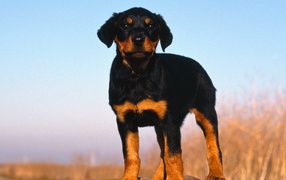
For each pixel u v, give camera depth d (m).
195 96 2.24
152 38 2.06
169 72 2.10
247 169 3.19
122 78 2.03
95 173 4.77
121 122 2.05
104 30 2.10
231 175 3.26
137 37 1.98
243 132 3.29
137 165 2.05
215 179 2.12
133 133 2.07
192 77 2.24
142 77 2.02
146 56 2.00
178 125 2.05
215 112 2.27
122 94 2.03
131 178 2.04
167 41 2.11
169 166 2.01
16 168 5.35
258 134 3.23
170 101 2.04
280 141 3.18
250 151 3.21
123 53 2.03
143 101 2.02
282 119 3.20
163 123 2.03
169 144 2.02
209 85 2.29
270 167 3.23
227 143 3.34
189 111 2.24
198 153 3.64
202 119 2.25
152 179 2.16
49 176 5.03
